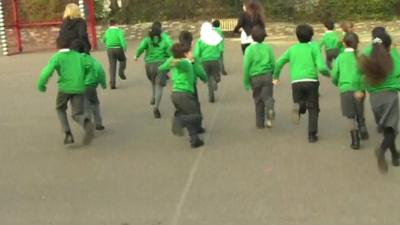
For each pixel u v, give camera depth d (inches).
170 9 967.6
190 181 287.1
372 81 279.9
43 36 859.4
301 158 314.2
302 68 335.3
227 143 345.1
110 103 458.9
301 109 341.1
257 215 247.3
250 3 498.9
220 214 249.6
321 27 876.6
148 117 413.4
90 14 753.6
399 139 335.3
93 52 740.7
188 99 335.9
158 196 271.0
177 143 349.7
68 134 349.7
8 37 860.0
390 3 925.2
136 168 309.0
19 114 434.6
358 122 337.7
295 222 240.1
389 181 277.9
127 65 626.8
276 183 280.2
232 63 622.5
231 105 436.5
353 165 300.7
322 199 260.5
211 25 491.2
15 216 256.4
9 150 348.8
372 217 242.2
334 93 465.1
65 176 302.2
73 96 340.5
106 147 347.9
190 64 334.6
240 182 283.1
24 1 863.7
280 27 883.4
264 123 374.0
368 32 848.9
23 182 295.9
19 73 612.1
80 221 249.3
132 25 949.8
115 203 265.4
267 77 359.3
